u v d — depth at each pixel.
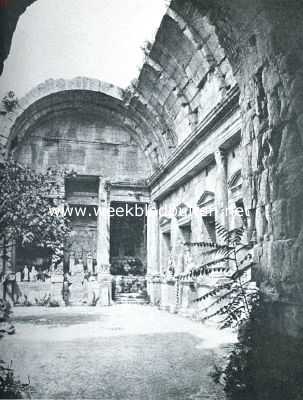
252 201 11.00
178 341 12.71
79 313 20.88
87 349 11.56
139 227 30.61
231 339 12.93
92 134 28.12
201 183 19.55
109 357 10.59
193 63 18.12
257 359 8.05
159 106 23.22
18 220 16.50
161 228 26.42
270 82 9.78
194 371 9.18
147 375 8.91
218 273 15.95
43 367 9.60
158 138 25.59
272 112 9.70
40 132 27.16
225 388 7.86
